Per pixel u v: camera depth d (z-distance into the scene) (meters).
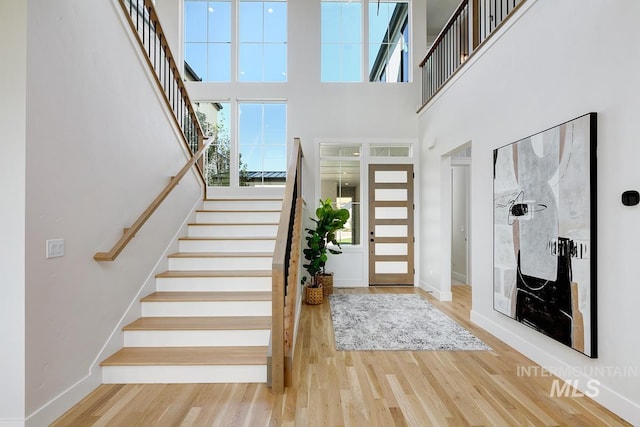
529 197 2.59
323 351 2.85
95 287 2.24
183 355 2.38
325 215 4.61
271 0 5.77
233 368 2.29
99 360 2.26
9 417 1.70
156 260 3.13
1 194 1.70
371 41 5.80
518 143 2.73
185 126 4.59
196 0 5.71
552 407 1.99
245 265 3.37
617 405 1.89
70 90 2.03
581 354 2.14
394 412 1.96
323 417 1.91
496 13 3.56
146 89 3.01
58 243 1.92
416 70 5.65
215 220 4.25
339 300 4.60
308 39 5.64
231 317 2.77
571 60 2.22
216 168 5.70
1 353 1.69
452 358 2.70
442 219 4.63
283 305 2.18
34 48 1.76
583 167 2.07
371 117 5.62
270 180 5.73
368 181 5.60
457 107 3.98
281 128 5.77
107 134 2.42
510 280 2.83
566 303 2.20
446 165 4.61
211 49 5.72
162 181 3.34
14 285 1.70
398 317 3.81
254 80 5.75
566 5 2.26
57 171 1.92
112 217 2.47
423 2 5.71
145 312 2.79
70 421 1.87
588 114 2.03
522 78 2.72
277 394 2.15
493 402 2.06
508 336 2.94
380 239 5.58
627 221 1.83
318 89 5.62
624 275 1.84
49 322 1.86
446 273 4.62
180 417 1.90
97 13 2.31
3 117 1.70
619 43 1.88
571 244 2.16
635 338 1.79
